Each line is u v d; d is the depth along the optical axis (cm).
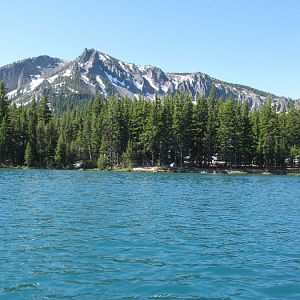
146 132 12875
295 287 1505
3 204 3569
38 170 11575
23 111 14200
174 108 13125
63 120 17288
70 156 13375
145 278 1568
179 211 3444
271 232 2594
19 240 2147
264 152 13125
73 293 1391
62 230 2444
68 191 4947
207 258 1894
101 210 3325
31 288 1431
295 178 10538
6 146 12862
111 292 1409
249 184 7456
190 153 13338
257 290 1466
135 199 4244
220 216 3238
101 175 9412
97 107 16162
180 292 1427
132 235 2358
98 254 1906
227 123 12825
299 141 14125
